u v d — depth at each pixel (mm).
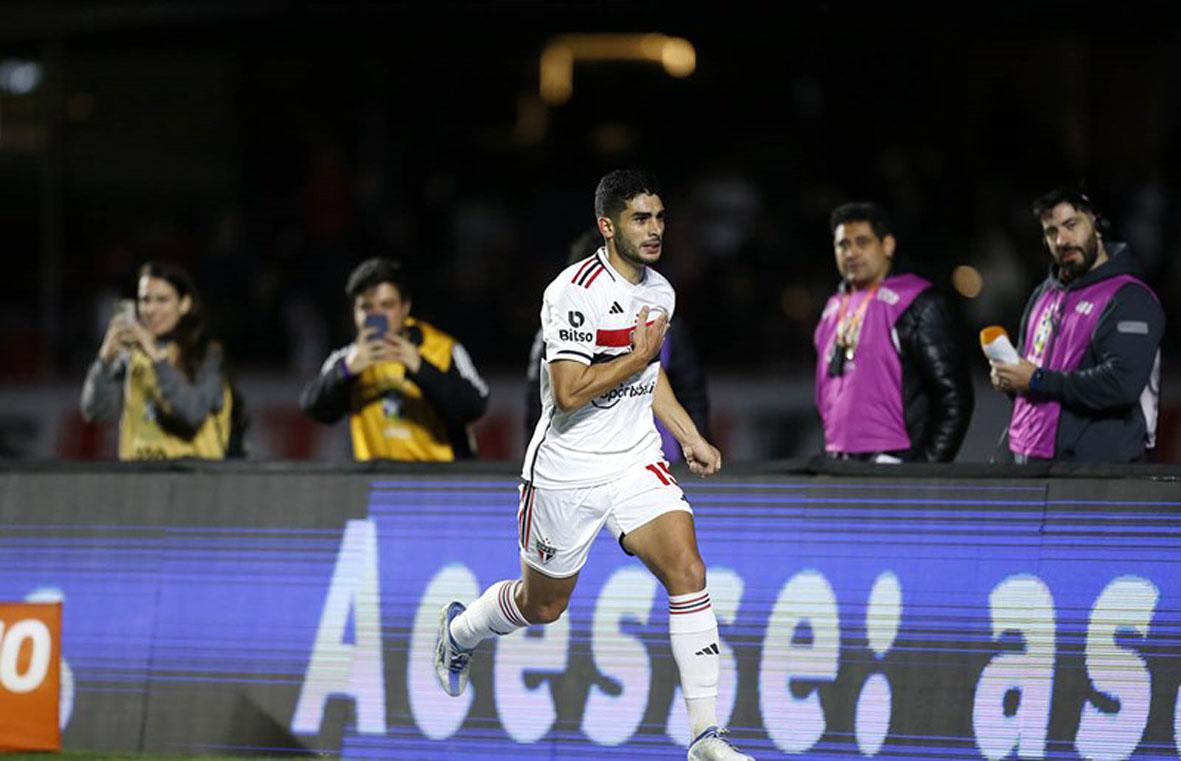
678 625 21000
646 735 24156
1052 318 25469
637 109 58688
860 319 26609
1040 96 53531
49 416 45844
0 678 26703
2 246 57000
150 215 57312
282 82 57562
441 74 58312
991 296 48500
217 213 56969
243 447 30969
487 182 58156
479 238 54562
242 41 50219
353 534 26016
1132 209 49906
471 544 25469
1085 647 22672
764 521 24297
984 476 23438
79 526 27328
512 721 24797
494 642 24969
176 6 48750
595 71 58812
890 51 55094
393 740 25312
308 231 53000
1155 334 24422
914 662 23312
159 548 26891
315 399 28469
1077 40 52844
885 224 26891
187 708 26312
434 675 25266
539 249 54469
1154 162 51875
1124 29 48281
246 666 26141
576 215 54656
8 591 27438
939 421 26156
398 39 51156
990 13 47094
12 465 27844
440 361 28109
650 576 24500
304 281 52094
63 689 26859
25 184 57250
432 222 55094
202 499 26812
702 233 52219
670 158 57844
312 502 26297
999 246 49781
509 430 44812
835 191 54406
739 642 24062
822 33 48719
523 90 58656
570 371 20797
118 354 30688
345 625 25797
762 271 50750
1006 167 52406
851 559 23828
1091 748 22453
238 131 57375
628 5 48188
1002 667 22953
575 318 20891
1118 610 22609
